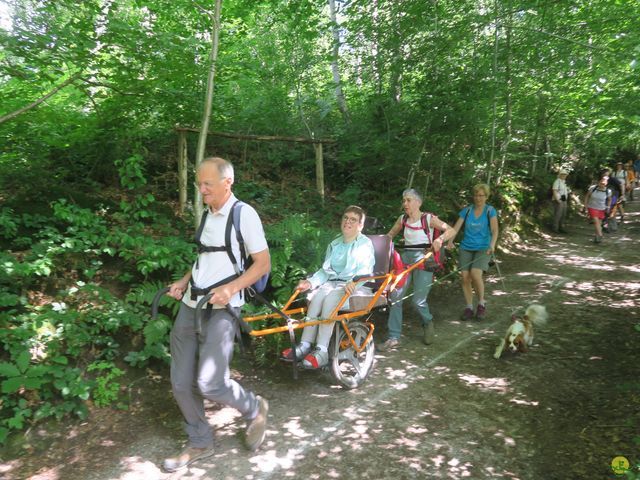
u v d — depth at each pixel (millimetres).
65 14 4742
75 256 4355
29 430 3141
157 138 6703
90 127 5602
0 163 4891
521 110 10805
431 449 3139
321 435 3314
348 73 9414
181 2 5398
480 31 8844
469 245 5738
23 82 4828
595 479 2766
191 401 2932
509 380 4152
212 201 2830
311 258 5266
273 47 8617
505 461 2998
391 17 7895
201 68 5227
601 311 5863
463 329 5535
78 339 3613
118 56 4789
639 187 21578
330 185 8055
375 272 4266
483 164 10570
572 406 3646
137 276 4555
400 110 7617
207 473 2902
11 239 4316
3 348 3467
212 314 2852
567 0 6875
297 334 4562
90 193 5449
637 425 3246
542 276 7777
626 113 7305
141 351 3887
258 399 3166
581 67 7477
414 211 5043
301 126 8922
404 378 4234
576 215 14633
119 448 3137
